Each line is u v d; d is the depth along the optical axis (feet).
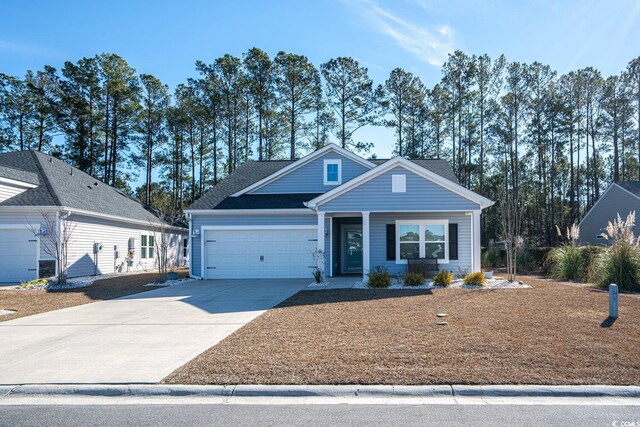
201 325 29.60
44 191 63.05
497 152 135.85
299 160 68.08
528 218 146.41
